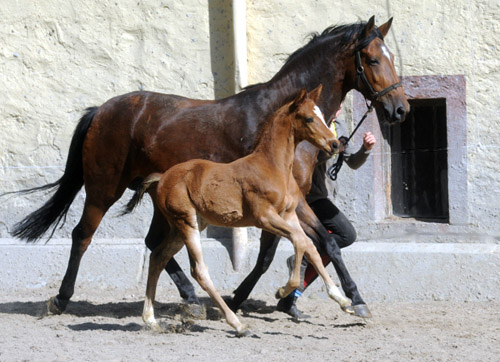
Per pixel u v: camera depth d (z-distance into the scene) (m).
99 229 11.88
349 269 10.66
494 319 9.09
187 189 7.91
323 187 9.36
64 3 11.88
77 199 11.93
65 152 11.98
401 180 11.85
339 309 9.92
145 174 9.33
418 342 7.78
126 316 9.54
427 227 11.04
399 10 11.09
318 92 7.96
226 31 11.49
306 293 10.70
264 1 11.45
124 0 11.74
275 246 9.39
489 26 10.88
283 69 9.15
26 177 12.06
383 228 11.14
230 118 8.94
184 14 11.61
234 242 11.05
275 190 7.70
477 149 10.94
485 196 10.91
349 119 11.20
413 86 11.11
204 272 8.01
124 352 7.38
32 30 11.95
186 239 7.98
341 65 9.03
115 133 9.31
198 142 8.97
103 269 11.36
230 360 7.02
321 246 8.78
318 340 7.93
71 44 11.90
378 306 10.14
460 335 8.12
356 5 11.22
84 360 7.09
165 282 11.20
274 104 8.95
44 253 11.56
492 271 10.30
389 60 8.97
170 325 8.59
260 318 9.39
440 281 10.42
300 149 8.79
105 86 11.86
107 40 11.81
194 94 11.63
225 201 7.80
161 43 11.70
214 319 9.29
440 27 10.99
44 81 11.98
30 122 12.04
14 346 7.69
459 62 10.96
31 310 9.97
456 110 10.98
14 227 10.29
